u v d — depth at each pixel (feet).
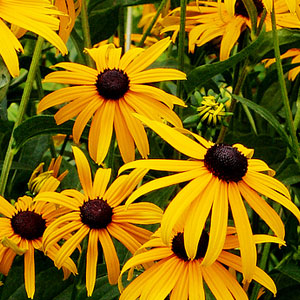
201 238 1.55
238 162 1.54
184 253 1.55
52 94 1.74
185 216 1.62
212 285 1.53
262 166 1.61
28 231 1.69
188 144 1.57
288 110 1.76
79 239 1.63
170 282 1.53
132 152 1.72
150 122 1.57
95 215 1.64
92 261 1.62
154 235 1.58
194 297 1.51
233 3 1.73
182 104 1.75
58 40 1.62
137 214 1.66
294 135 1.77
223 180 1.53
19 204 1.74
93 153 1.72
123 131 1.73
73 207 1.67
